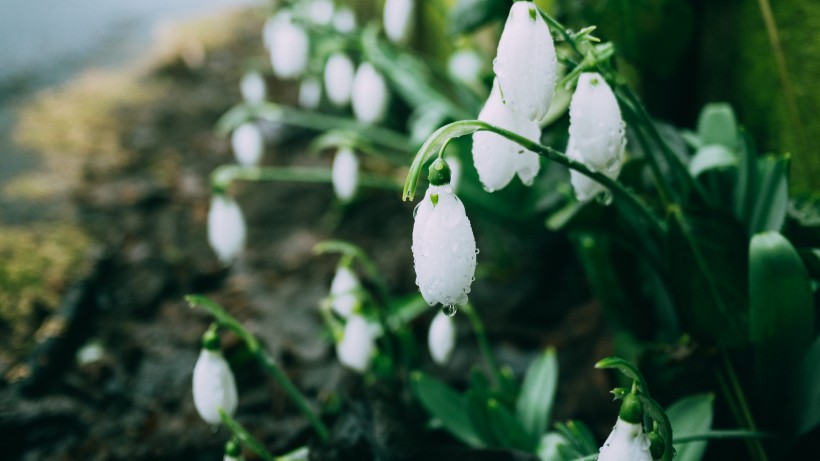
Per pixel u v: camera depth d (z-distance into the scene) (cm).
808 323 35
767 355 36
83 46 100
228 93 84
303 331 51
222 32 104
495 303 52
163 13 115
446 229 30
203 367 36
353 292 41
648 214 36
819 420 35
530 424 39
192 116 80
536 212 47
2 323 49
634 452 29
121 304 53
